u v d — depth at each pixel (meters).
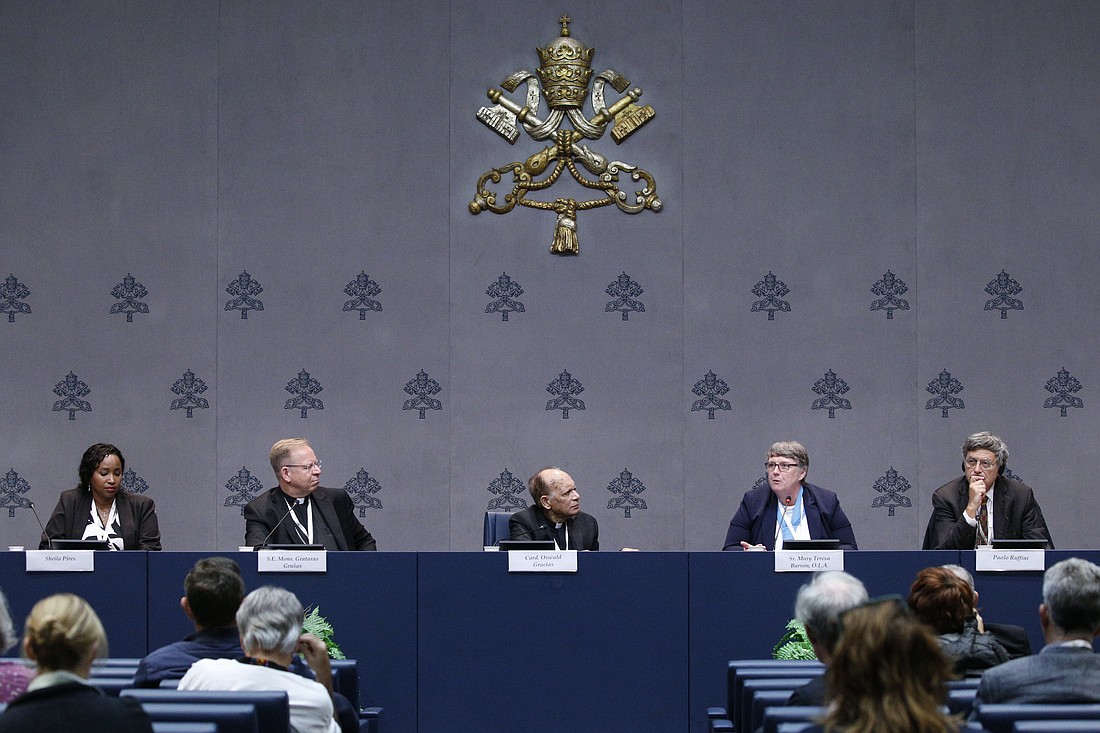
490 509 11.55
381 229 11.70
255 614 4.98
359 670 7.88
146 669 5.20
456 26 11.77
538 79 11.74
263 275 11.67
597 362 11.65
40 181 11.69
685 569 7.88
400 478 11.58
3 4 11.71
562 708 7.82
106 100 11.73
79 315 11.66
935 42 11.69
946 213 11.63
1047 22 11.69
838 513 8.83
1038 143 11.63
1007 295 11.57
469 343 11.66
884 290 11.61
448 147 11.73
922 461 11.50
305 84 11.73
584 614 7.86
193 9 11.76
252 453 11.58
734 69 11.73
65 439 11.59
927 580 5.49
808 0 11.71
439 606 7.90
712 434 11.58
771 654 7.80
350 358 11.66
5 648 4.32
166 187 11.70
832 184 11.66
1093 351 11.52
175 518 11.55
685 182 11.70
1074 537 11.45
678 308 11.66
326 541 8.69
